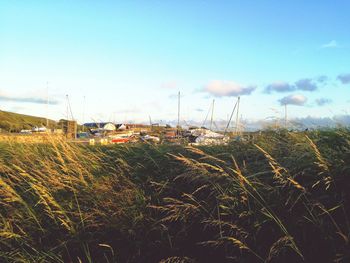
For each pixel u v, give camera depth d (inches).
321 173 168.7
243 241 165.9
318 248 153.9
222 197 181.0
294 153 196.2
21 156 314.8
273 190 178.7
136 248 189.2
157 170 239.8
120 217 204.5
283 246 152.9
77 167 249.8
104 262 189.3
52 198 210.2
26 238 206.5
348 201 164.1
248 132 279.9
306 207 161.0
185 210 185.3
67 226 198.5
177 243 185.5
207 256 175.8
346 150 184.2
